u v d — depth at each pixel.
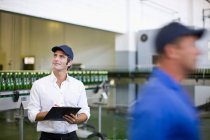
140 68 6.86
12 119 5.95
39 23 8.95
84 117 2.12
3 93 3.41
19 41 9.00
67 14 5.29
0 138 4.65
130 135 0.86
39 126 2.09
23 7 4.40
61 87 2.11
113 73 7.20
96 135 4.37
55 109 1.89
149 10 7.60
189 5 8.05
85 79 4.62
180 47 0.88
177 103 0.83
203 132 4.28
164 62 0.91
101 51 8.01
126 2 7.05
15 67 8.88
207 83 5.23
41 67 8.90
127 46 7.02
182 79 0.92
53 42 8.76
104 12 6.30
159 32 0.90
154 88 0.87
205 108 5.25
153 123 0.79
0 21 8.58
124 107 7.02
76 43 8.43
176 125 0.81
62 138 2.08
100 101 4.75
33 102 2.05
